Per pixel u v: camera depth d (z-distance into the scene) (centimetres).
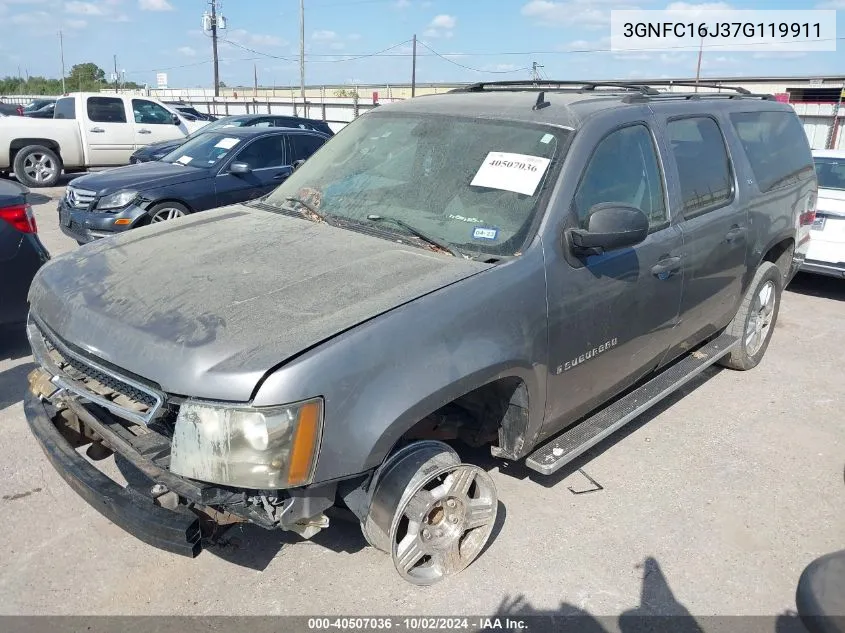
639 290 361
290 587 302
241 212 387
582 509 362
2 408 453
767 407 486
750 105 498
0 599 290
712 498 376
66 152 1499
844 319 688
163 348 244
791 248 539
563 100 371
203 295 273
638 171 372
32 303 316
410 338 260
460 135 367
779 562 327
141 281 290
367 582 306
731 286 461
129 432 273
